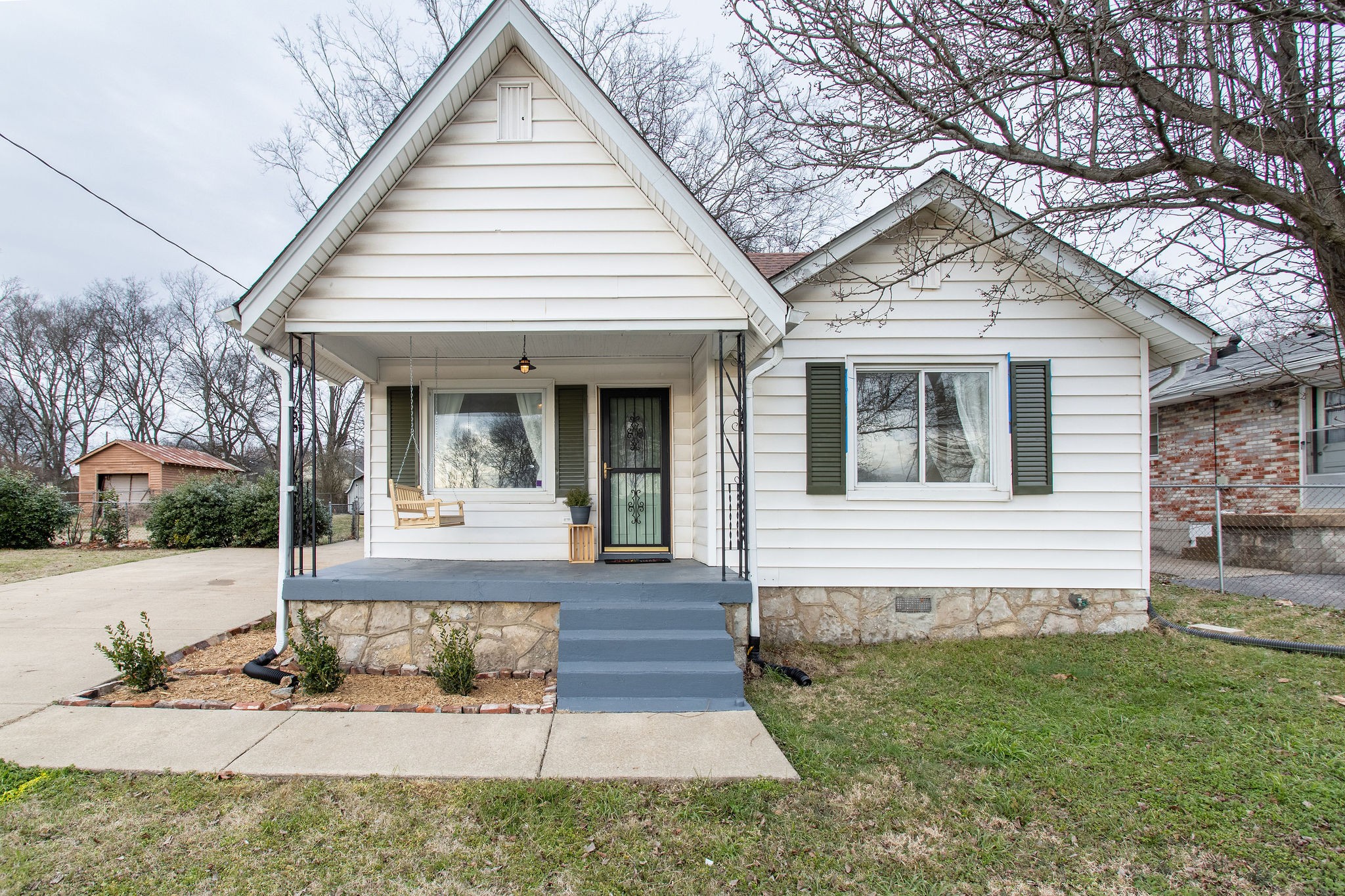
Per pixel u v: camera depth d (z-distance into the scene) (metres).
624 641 4.71
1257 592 7.76
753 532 5.71
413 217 5.11
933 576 6.30
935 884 2.54
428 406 7.21
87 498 20.75
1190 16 3.86
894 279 5.88
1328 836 2.84
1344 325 4.07
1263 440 10.38
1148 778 3.38
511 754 3.58
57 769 3.34
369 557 7.04
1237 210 4.36
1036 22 4.21
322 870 2.58
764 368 5.41
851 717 4.28
